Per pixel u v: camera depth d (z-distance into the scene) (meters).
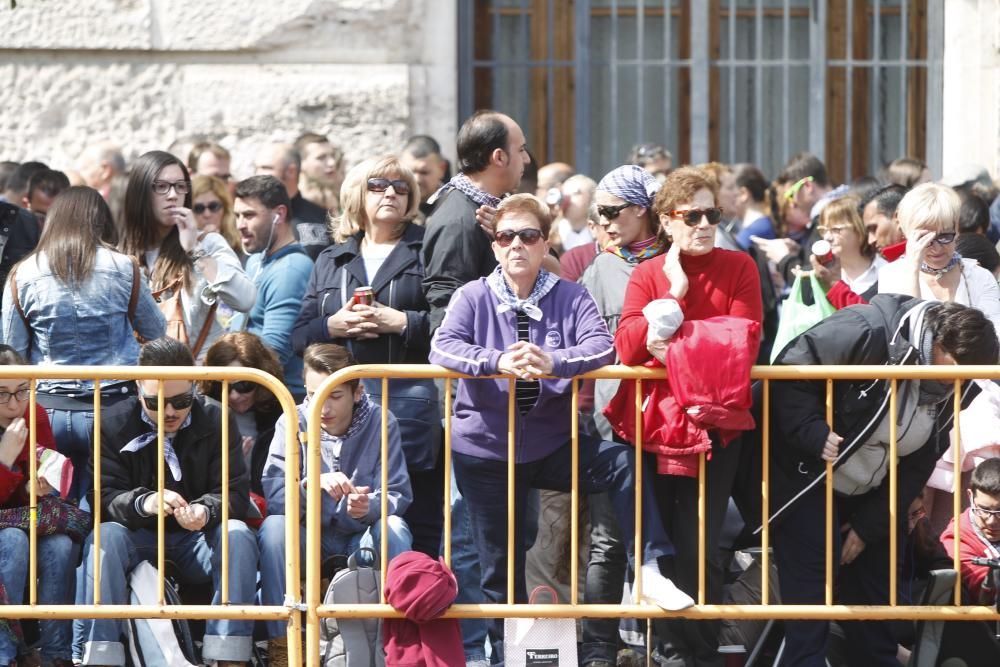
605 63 37.88
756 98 38.03
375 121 36.00
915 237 23.28
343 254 23.19
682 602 19.80
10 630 20.06
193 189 28.23
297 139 33.62
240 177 35.72
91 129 35.66
